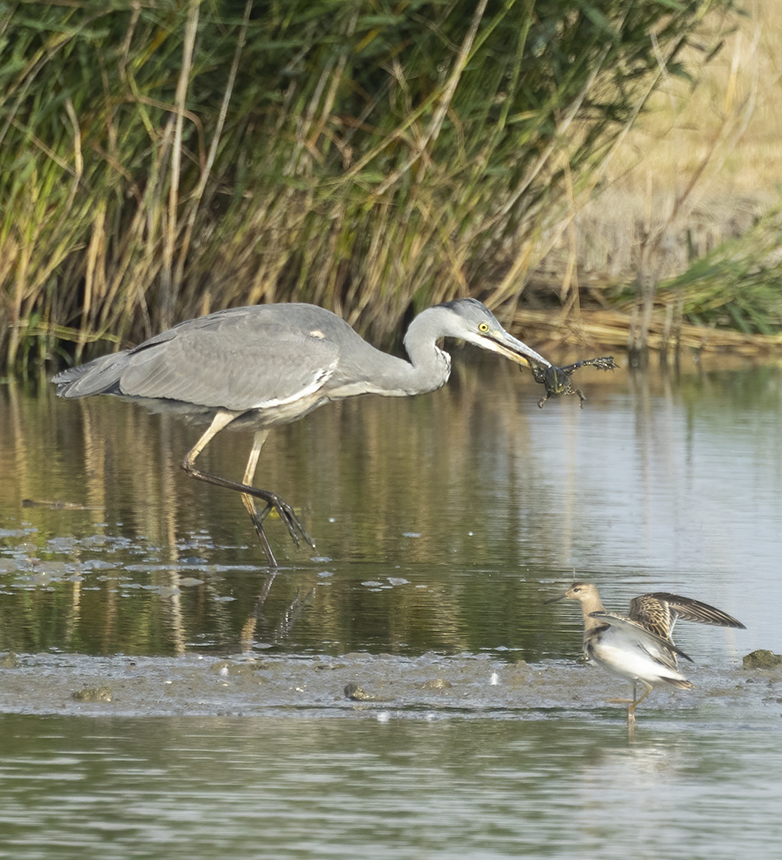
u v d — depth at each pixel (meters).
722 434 18.17
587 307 26.41
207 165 20.61
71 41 19.38
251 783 6.82
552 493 14.55
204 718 7.80
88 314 22.09
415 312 23.66
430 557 11.80
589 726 7.77
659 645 7.63
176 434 18.08
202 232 22.20
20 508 13.46
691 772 7.04
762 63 33.94
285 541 12.37
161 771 6.98
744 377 23.39
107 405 20.48
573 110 22.28
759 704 8.21
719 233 28.58
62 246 21.11
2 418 18.92
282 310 12.13
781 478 15.40
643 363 24.72
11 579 10.85
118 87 20.02
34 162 20.19
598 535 12.68
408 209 22.28
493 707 8.08
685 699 8.28
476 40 20.89
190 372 11.80
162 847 6.08
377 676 8.56
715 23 34.03
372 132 21.91
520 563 11.60
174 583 10.84
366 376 12.07
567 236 28.03
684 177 31.33
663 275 27.31
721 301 26.28
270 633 9.48
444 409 20.55
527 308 26.17
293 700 8.16
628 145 32.75
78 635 9.35
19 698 8.08
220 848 6.07
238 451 16.86
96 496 14.09
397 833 6.25
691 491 14.68
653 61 22.28
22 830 6.24
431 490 14.62
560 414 19.95
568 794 6.73
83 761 7.09
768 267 27.48
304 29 20.20
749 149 33.38
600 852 6.07
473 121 22.08
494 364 25.61
